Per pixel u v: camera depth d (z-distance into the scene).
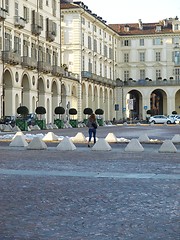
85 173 14.32
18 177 13.42
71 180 12.85
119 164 17.03
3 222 7.91
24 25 56.41
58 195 10.41
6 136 35.41
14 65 53.38
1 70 50.53
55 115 68.19
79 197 10.17
